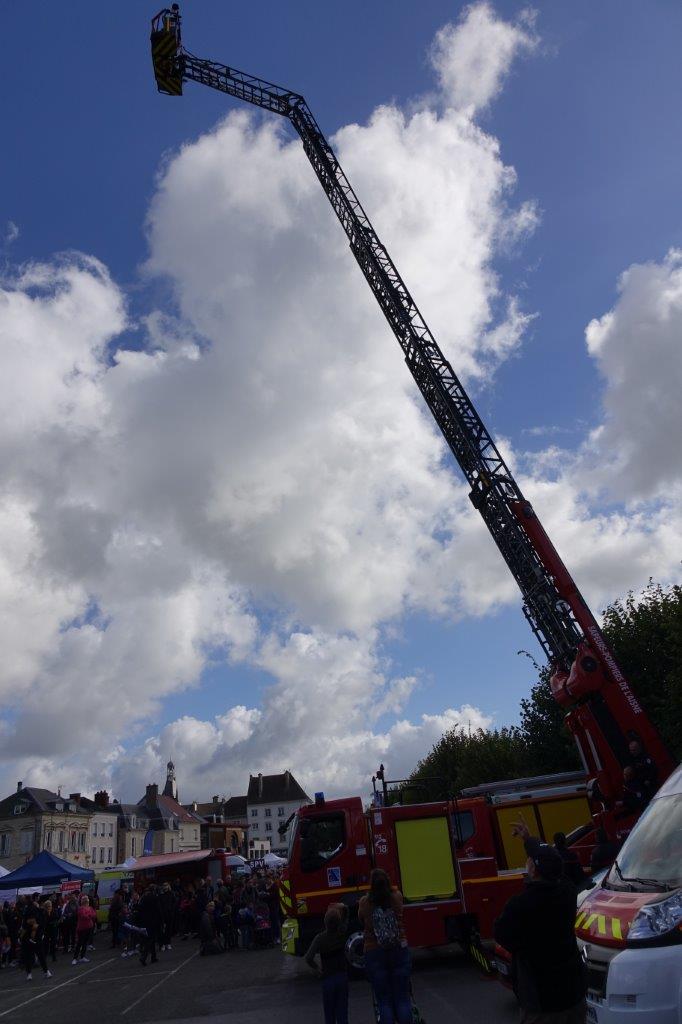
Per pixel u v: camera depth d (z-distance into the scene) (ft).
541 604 54.95
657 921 17.58
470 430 62.44
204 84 86.12
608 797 47.24
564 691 50.90
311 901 46.01
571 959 15.84
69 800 306.76
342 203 75.20
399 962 25.66
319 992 42.14
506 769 162.30
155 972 61.26
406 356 67.87
